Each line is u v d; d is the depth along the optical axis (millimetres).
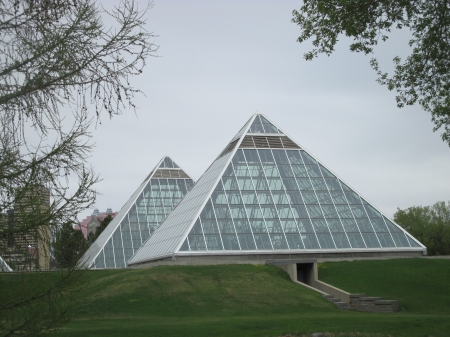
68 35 13523
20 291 13477
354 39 30469
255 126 73625
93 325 34812
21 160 13242
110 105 13836
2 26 12797
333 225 64000
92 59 13742
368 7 29062
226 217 62000
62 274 14016
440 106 32375
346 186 68750
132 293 45969
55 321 13938
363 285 52188
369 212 66438
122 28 13875
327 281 54312
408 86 32219
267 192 65562
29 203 13227
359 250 62094
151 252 66938
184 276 50938
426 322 32844
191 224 60281
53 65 13312
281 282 51062
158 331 30594
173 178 106250
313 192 67000
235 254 58969
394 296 48781
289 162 69750
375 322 33156
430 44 29969
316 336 27766
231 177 66188
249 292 47312
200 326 32781
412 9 29281
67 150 13461
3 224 13055
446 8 28562
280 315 40719
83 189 13797
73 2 13609
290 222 63125
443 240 109562
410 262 59031
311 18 30547
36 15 13086
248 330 30859
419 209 124875
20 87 13078
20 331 13633
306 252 60625
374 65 32938
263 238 60969
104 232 101250
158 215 99188
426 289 50469
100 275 57625
